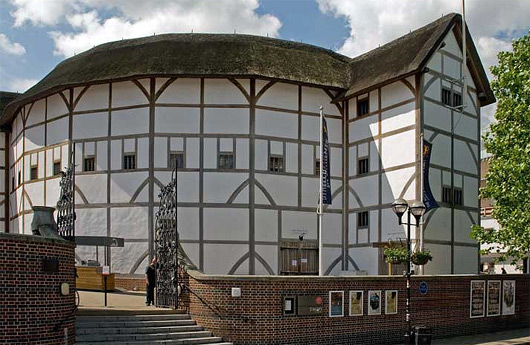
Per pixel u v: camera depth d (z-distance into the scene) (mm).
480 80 25672
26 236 11922
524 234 18094
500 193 18562
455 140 24188
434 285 17703
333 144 25391
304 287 15289
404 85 23188
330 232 24797
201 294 15383
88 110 24656
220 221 23203
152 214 23141
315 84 24656
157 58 23922
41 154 26344
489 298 19328
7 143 31641
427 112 22891
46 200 25812
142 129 23719
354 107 25391
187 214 23172
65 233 16562
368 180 24359
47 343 12188
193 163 23484
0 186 31312
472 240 24344
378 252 23531
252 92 23969
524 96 18125
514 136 18156
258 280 14953
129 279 22984
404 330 16812
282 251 23734
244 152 23688
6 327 11484
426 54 22422
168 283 16594
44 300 12195
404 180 22719
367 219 24188
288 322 15008
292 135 24547
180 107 23719
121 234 23453
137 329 14430
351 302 15938
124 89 24172
